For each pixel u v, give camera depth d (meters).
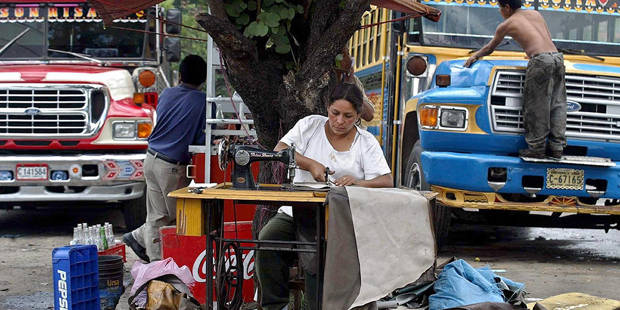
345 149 6.87
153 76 13.81
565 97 11.06
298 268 7.23
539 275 10.43
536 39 10.97
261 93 7.72
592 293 9.35
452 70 11.93
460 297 7.12
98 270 6.94
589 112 11.40
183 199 6.17
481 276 7.51
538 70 10.83
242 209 9.31
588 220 12.69
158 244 9.66
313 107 7.56
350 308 5.78
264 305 6.84
